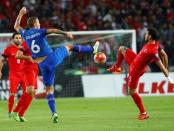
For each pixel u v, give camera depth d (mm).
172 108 49062
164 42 74625
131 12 78938
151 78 65625
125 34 65625
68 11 78500
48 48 37375
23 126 36406
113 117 41438
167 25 76375
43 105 55750
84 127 34781
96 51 38000
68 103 57250
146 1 81312
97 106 53094
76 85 65625
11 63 44188
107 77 65688
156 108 49281
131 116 41875
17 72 44219
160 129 32875
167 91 65688
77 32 65625
